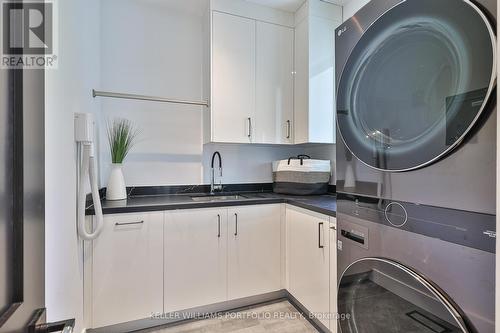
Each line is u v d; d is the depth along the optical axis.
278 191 2.47
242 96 2.21
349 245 1.11
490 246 0.61
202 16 2.41
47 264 1.00
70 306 1.28
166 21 2.33
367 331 1.02
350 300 1.11
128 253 1.68
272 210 2.09
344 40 1.14
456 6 0.68
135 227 1.69
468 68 0.66
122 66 2.19
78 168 1.40
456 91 0.69
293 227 2.00
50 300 1.03
